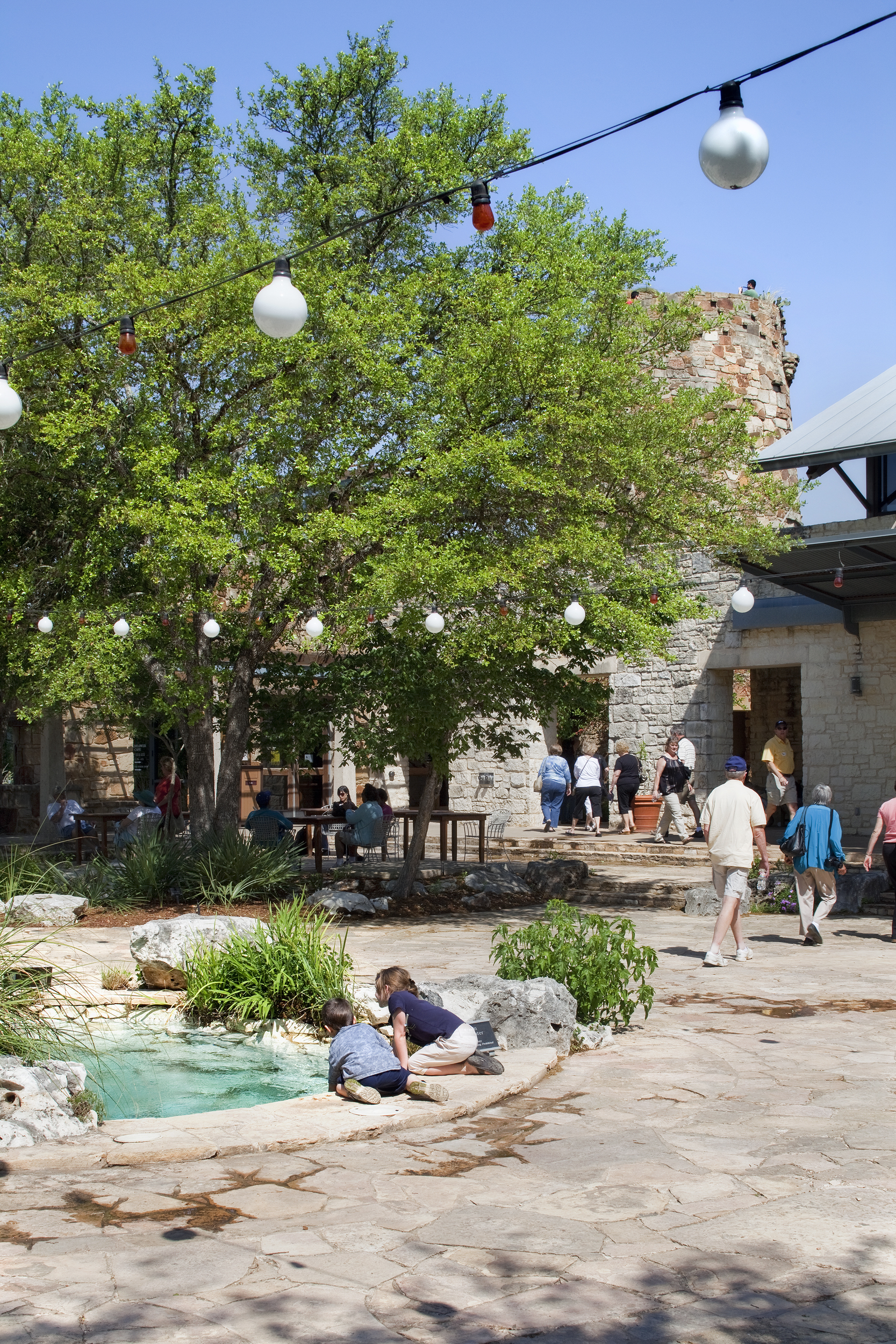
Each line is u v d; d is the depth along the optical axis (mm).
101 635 13625
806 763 19844
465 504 13719
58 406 14023
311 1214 4582
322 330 14305
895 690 18891
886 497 18297
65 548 16922
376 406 14211
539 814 24688
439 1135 5766
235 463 14688
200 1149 5418
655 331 14984
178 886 14148
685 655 21688
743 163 4445
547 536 13547
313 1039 8680
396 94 16172
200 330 13805
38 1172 5160
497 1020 7398
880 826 12578
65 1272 3988
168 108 14984
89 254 14688
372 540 13805
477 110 15672
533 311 14062
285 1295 3824
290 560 13328
